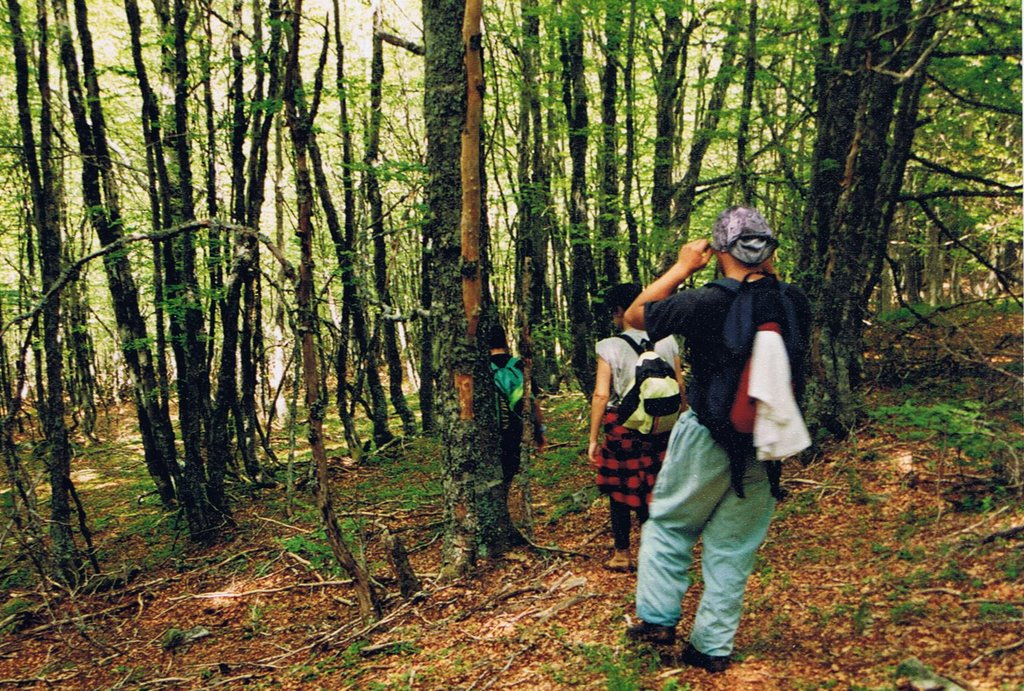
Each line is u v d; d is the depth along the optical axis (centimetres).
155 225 702
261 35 728
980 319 808
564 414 959
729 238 256
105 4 1039
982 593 282
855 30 553
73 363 1333
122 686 391
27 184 948
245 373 834
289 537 600
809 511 414
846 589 311
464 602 392
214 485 678
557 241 1095
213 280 750
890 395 583
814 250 624
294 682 342
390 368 1038
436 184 428
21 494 498
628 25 830
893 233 1208
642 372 379
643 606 288
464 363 424
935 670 238
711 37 1038
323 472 385
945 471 408
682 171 1249
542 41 843
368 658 348
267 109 678
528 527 457
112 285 701
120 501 891
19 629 514
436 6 424
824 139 580
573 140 891
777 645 277
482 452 437
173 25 687
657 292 269
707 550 269
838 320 569
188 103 805
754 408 246
